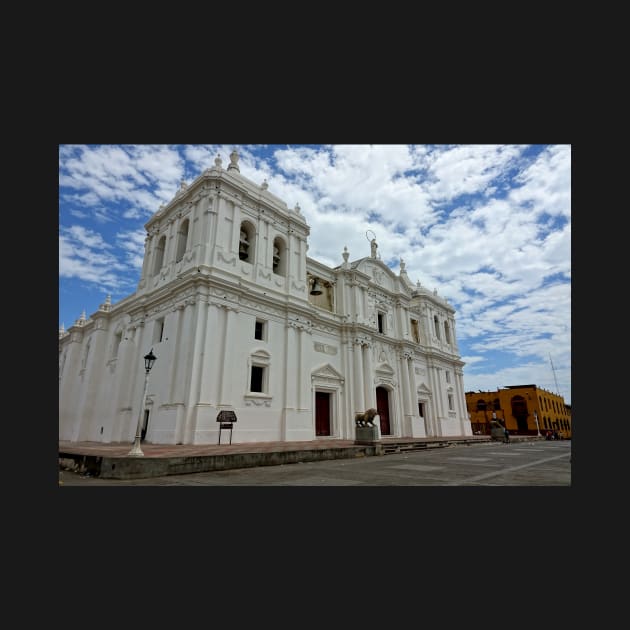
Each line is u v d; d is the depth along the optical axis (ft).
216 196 72.43
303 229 89.15
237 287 68.69
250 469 42.32
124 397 74.90
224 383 63.10
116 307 93.86
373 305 107.96
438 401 122.01
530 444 107.86
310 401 80.28
